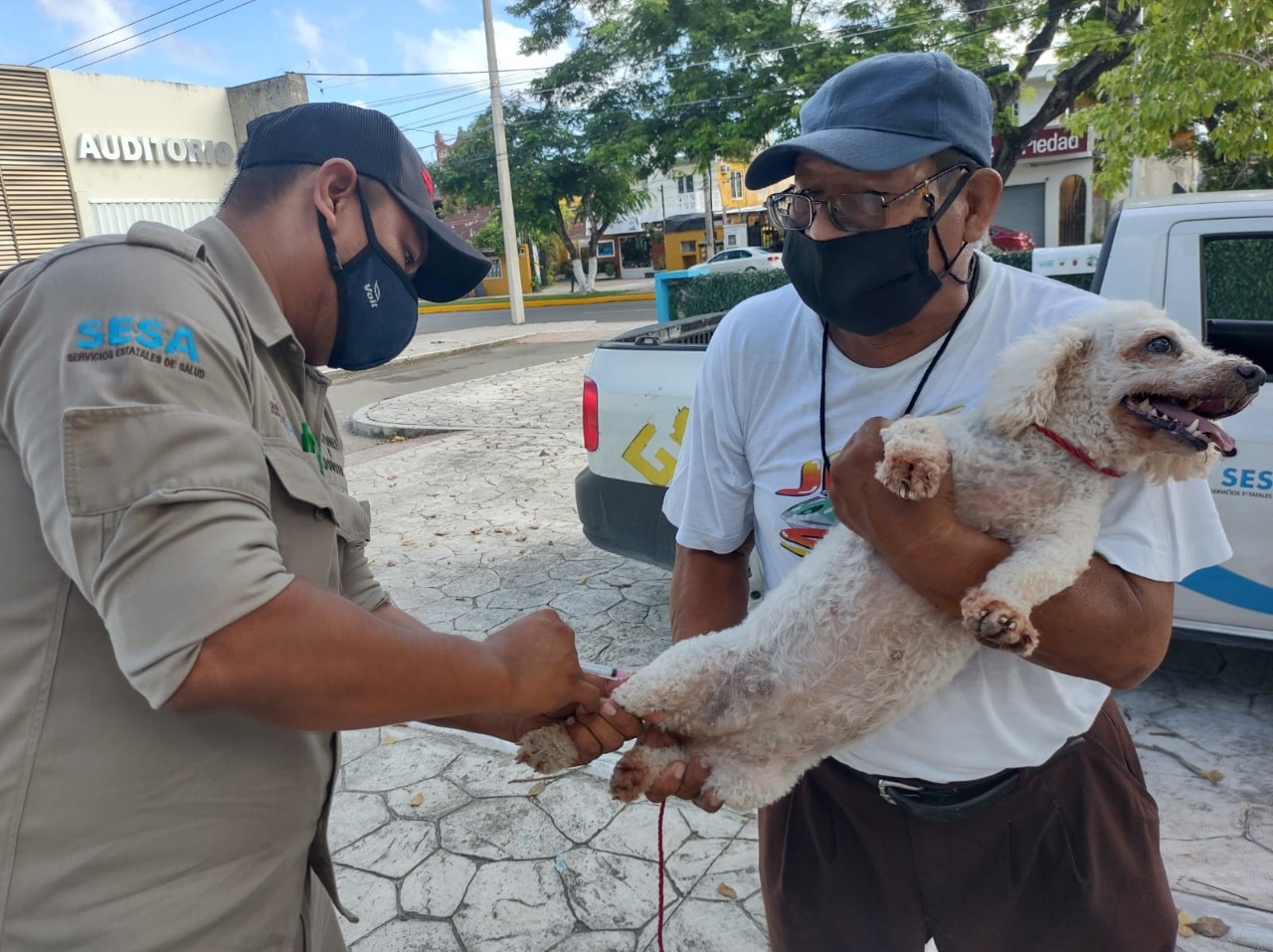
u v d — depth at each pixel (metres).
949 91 1.39
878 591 1.39
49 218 16.70
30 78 16.17
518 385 12.70
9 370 1.04
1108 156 10.52
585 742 1.50
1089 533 1.28
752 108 18.41
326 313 1.37
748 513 1.78
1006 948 1.59
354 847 2.94
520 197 29.58
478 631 4.66
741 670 1.50
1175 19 8.62
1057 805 1.50
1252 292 3.81
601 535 4.22
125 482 0.95
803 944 1.72
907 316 1.44
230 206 1.34
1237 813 2.80
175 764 1.12
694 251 42.31
